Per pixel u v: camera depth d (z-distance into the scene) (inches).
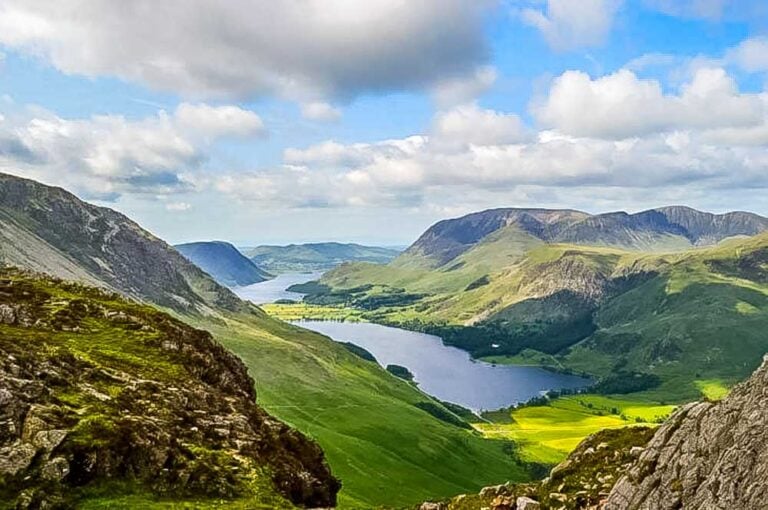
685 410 1379.2
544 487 1579.7
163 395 1914.4
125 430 1553.9
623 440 1676.9
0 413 1456.7
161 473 1517.0
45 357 1817.2
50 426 1461.6
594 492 1453.0
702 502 1111.6
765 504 983.6
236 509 1454.2
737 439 1128.2
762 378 1192.8
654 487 1266.0
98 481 1419.8
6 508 1251.8
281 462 1879.9
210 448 1742.1
